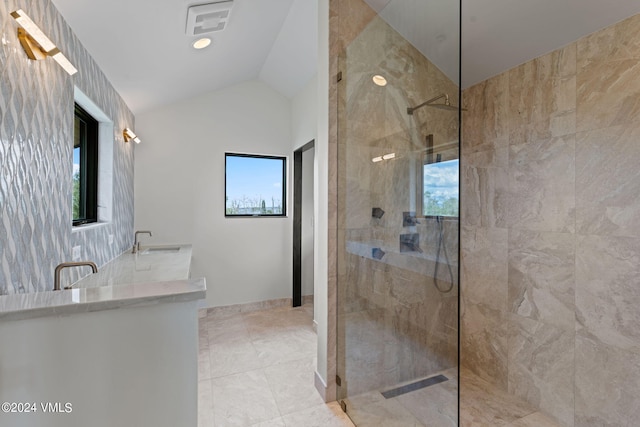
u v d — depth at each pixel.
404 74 1.71
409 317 1.68
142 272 2.04
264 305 3.88
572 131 1.81
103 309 0.83
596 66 1.69
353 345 2.00
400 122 1.74
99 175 2.46
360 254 1.99
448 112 1.49
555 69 1.90
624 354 1.57
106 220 2.47
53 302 0.81
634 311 1.53
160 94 3.06
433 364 1.53
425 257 1.60
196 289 0.94
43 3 1.40
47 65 1.44
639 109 1.52
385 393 1.78
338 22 2.08
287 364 2.50
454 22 1.43
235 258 3.75
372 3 2.14
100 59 2.08
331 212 2.08
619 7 1.51
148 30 1.98
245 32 2.51
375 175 1.90
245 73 3.48
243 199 3.90
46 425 0.80
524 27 1.76
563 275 1.85
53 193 1.51
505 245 2.20
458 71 1.43
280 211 4.09
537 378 1.98
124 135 2.85
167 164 3.43
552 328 1.90
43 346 0.79
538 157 2.00
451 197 1.48
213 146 3.63
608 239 1.64
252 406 1.97
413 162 1.68
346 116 2.06
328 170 2.08
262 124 3.87
